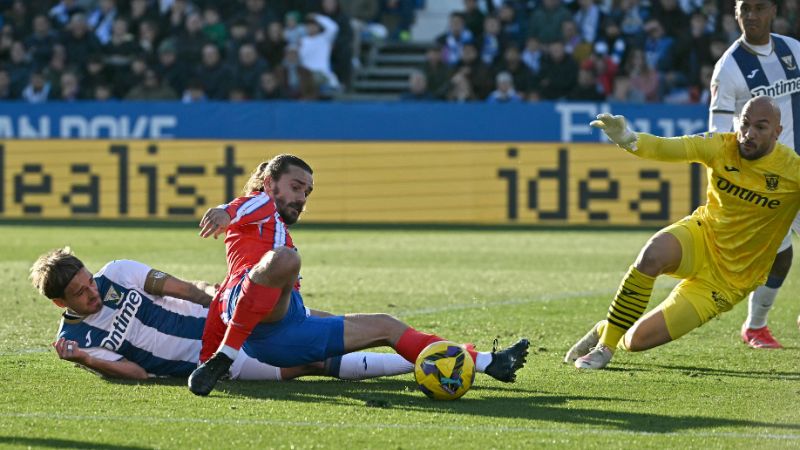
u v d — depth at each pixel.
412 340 20.73
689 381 22.28
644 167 61.88
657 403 20.11
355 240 54.59
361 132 63.31
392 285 38.09
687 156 22.70
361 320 20.91
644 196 61.94
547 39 73.75
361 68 83.62
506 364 20.84
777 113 22.05
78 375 22.31
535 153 62.50
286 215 21.91
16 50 76.44
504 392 21.09
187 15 76.31
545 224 62.59
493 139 62.72
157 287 21.77
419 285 38.16
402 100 72.00
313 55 75.50
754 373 23.27
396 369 21.86
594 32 75.31
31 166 64.75
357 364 21.86
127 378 21.78
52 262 20.92
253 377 21.88
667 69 70.31
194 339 21.75
